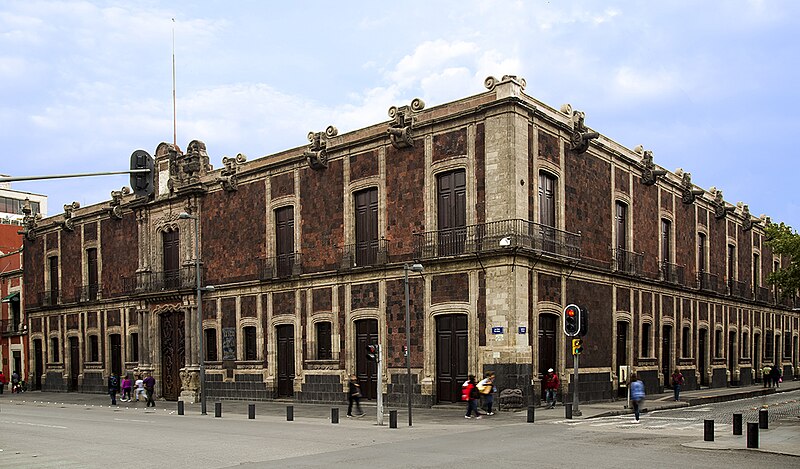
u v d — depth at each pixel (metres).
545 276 30.42
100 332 50.00
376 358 25.30
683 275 42.53
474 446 18.58
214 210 42.12
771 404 32.62
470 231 30.03
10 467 16.56
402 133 32.31
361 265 34.47
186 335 42.22
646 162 38.81
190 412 33.59
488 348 28.98
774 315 55.84
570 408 25.41
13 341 58.84
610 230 35.50
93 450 19.52
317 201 36.53
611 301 34.97
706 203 46.50
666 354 40.53
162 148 46.03
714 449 17.39
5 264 61.78
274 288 38.16
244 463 16.70
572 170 32.91
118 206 48.72
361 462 16.23
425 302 31.34
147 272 45.84
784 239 31.38
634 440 19.33
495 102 29.55
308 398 36.00
